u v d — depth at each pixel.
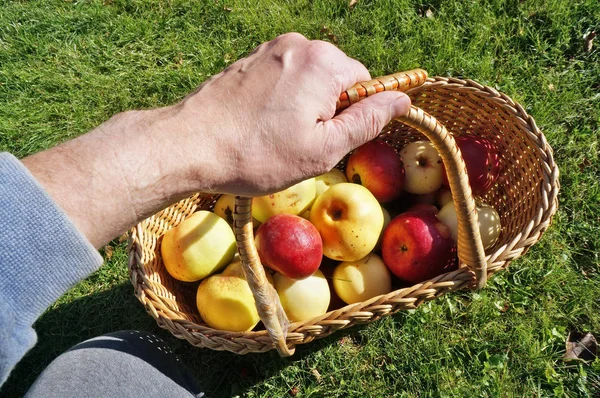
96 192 0.38
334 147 0.44
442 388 0.68
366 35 0.92
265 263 0.58
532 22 0.91
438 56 0.88
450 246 0.60
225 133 0.42
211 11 0.97
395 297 0.54
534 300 0.72
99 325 0.75
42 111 0.91
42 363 0.73
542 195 0.58
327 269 0.65
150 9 0.99
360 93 0.45
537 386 0.68
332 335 0.72
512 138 0.65
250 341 0.54
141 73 0.93
